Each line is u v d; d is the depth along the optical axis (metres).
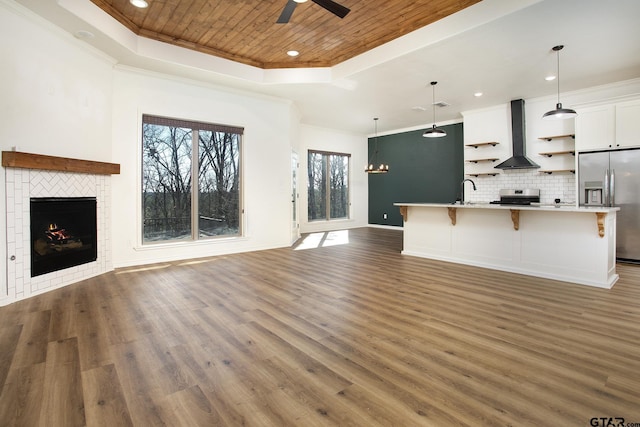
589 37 3.88
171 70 4.86
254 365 2.05
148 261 5.01
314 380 1.89
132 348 2.27
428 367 2.02
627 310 2.98
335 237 7.98
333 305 3.15
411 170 9.12
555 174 6.23
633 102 4.93
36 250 3.49
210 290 3.64
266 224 6.30
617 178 5.07
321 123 8.64
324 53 5.05
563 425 1.50
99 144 4.34
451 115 7.74
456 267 4.73
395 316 2.87
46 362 2.08
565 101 6.03
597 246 3.76
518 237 4.38
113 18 3.88
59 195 3.75
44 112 3.55
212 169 5.72
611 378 1.89
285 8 3.00
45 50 3.54
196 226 5.54
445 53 4.30
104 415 1.57
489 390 1.78
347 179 10.03
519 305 3.13
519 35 3.82
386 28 4.27
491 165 7.04
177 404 1.66
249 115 6.00
